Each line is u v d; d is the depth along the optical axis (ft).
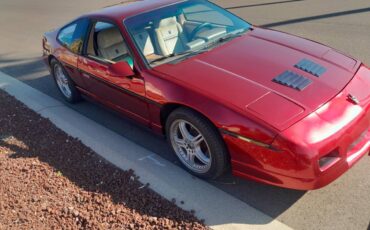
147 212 11.67
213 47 14.57
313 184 10.58
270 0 36.47
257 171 11.27
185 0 16.42
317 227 10.76
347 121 10.97
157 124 14.17
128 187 12.93
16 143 16.35
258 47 14.24
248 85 11.98
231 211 11.65
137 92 14.15
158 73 13.44
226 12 16.92
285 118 10.70
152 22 15.15
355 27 25.85
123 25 14.89
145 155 14.88
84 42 17.10
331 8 30.96
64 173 13.92
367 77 12.89
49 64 20.54
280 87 11.78
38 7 45.19
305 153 10.17
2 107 20.22
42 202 12.27
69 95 19.77
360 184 12.03
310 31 26.30
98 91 17.02
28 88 22.71
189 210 11.78
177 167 13.94
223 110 11.35
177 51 14.74
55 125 17.76
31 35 34.06
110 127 17.29
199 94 12.00
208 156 12.77
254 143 10.84
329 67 12.95
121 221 11.32
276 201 11.87
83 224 11.31
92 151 15.37
